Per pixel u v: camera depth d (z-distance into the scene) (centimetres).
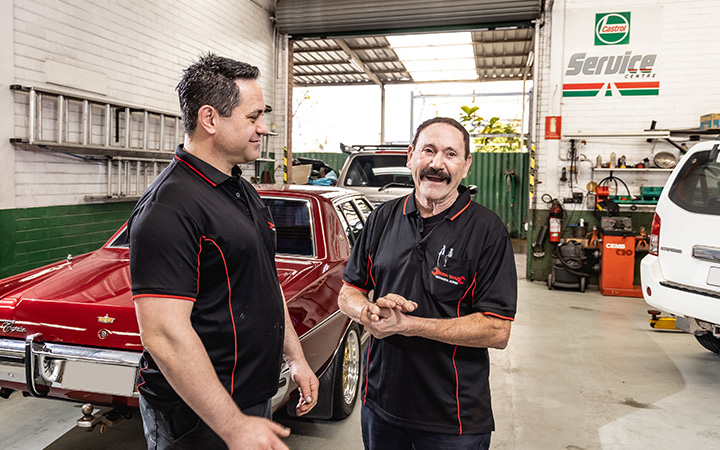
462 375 141
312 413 268
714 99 661
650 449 264
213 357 125
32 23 402
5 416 283
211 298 124
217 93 125
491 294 139
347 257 310
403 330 132
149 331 110
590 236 686
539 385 350
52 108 427
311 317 239
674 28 668
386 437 151
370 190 621
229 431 110
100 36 473
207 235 121
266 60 808
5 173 387
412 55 1161
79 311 203
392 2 745
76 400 204
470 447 141
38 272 251
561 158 713
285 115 843
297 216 312
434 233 146
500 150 1436
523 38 1011
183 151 128
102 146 459
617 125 693
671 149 677
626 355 413
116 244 296
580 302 606
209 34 650
